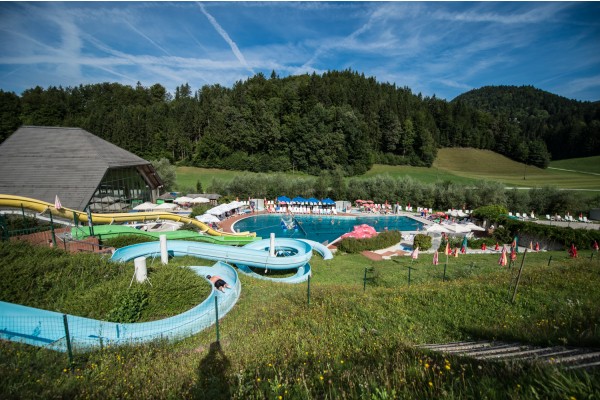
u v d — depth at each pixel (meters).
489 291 11.56
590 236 27.23
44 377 5.57
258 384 4.75
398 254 26.09
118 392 5.14
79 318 8.81
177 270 13.69
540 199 48.28
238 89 109.62
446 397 3.47
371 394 3.73
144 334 9.11
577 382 3.31
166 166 54.75
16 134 32.41
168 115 108.25
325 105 100.19
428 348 6.18
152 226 30.06
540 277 13.45
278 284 16.53
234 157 85.31
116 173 35.19
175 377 5.71
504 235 31.06
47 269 11.95
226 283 15.34
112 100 129.50
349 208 50.31
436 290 11.79
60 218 23.95
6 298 10.19
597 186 68.88
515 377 3.88
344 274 19.30
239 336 8.60
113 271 13.27
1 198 22.56
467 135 114.31
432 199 52.53
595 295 10.93
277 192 53.50
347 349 6.73
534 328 7.45
